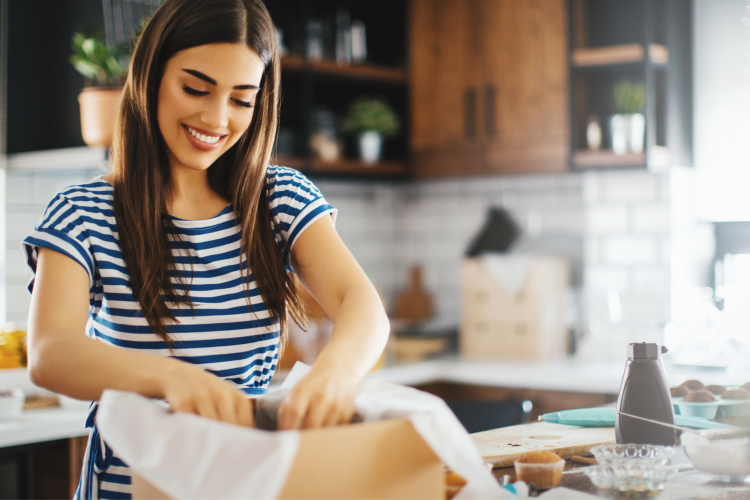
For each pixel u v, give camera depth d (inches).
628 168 113.2
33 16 102.5
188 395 28.3
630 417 44.5
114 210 39.1
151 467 25.6
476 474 28.1
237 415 28.6
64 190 39.1
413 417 27.5
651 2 109.6
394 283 152.3
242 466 23.5
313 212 42.6
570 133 118.8
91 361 30.5
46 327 33.0
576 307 128.1
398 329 132.5
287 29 128.5
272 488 22.7
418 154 135.0
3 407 79.6
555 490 35.4
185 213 42.1
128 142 39.6
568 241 131.6
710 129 119.3
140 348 39.1
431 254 148.6
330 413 29.3
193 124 37.7
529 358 124.4
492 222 136.1
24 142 101.2
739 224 117.0
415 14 134.5
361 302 36.9
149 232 39.0
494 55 126.6
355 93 139.8
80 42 90.7
